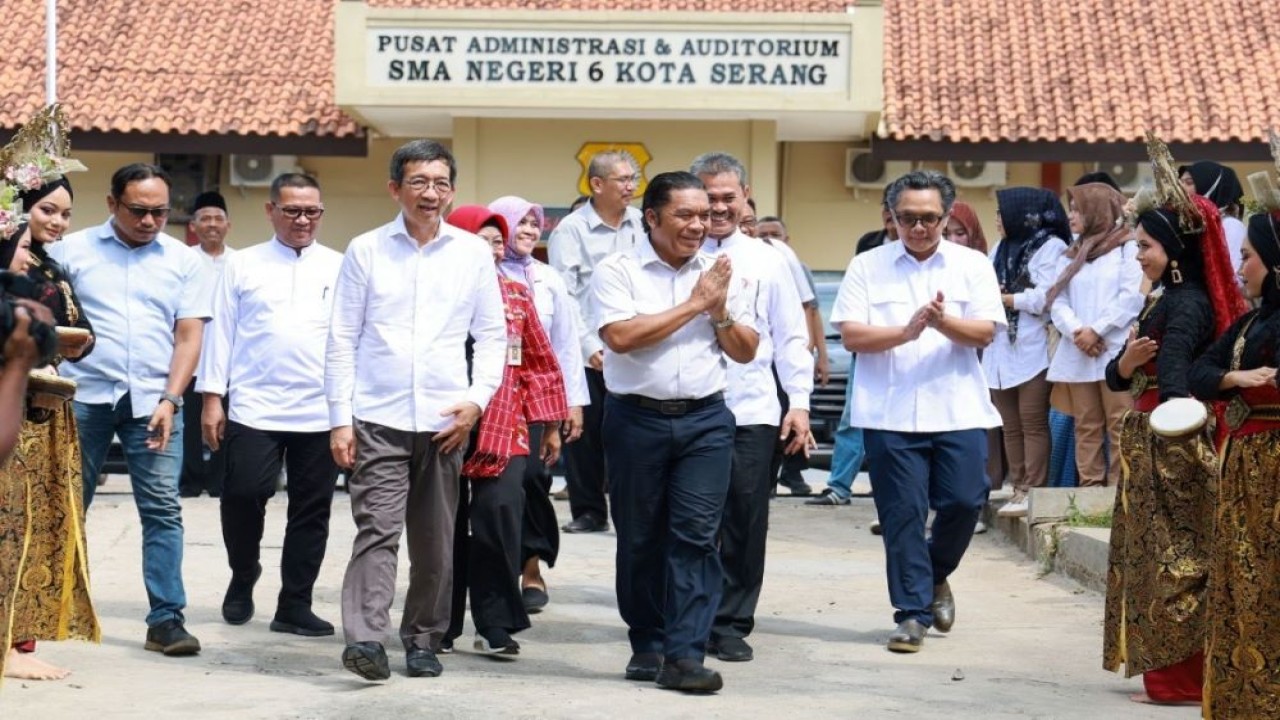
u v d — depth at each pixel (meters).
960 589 10.30
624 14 21.75
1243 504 6.39
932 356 8.64
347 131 23.25
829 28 21.78
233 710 6.89
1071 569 10.52
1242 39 24.77
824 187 24.58
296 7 25.72
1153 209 7.20
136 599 9.66
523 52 21.80
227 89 23.89
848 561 11.42
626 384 7.53
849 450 14.16
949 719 6.96
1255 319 6.54
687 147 23.06
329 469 8.74
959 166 24.03
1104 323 11.08
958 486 8.63
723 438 7.54
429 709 6.91
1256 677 6.38
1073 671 8.05
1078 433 11.41
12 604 6.48
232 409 8.80
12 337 3.96
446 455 7.60
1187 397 6.90
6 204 6.62
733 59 21.84
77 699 7.10
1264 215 6.46
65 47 24.41
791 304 8.47
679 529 7.45
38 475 7.26
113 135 23.23
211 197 13.91
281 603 8.76
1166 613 7.13
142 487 8.16
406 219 7.62
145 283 8.16
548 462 8.84
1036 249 11.84
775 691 7.49
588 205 11.53
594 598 9.95
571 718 6.81
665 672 7.45
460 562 8.34
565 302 9.63
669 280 7.59
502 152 23.05
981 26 25.14
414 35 21.78
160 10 25.33
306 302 8.80
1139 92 23.77
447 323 7.59
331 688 7.36
